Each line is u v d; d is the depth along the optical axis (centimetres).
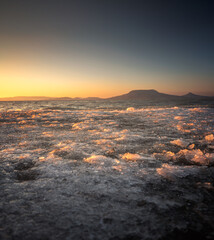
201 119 1161
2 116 1521
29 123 1215
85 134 859
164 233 199
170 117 1313
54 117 1477
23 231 197
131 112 1695
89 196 285
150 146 636
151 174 383
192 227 209
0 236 186
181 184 333
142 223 216
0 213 231
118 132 893
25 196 282
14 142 702
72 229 203
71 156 515
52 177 365
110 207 253
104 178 359
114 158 507
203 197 283
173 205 259
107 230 202
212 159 458
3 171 400
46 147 627
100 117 1448
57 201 267
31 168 424
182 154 518
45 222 215
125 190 308
